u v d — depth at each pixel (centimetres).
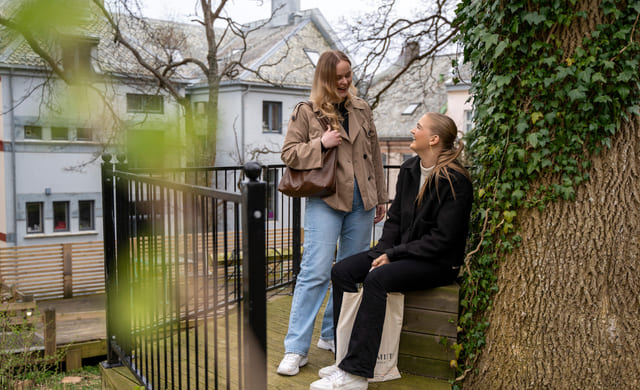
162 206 239
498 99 269
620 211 247
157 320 263
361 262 281
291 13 2523
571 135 247
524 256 259
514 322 261
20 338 729
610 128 242
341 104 281
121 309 321
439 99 2461
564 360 252
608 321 247
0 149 1586
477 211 282
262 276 176
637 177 247
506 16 254
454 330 272
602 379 248
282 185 266
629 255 247
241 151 1903
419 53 1109
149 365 322
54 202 1706
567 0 241
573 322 251
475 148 298
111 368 332
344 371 254
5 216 1628
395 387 266
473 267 278
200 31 1817
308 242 281
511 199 260
